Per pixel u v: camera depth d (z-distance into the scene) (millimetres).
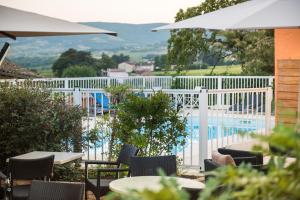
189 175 10484
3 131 9578
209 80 26547
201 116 10828
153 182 6359
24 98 9609
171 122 10219
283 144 1514
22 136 9555
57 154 8250
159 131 10211
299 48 11578
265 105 12930
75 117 10156
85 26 7688
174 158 7180
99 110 12055
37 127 9562
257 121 12609
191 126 10984
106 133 10609
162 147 10258
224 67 33344
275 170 1607
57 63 42219
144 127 10164
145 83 28109
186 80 27297
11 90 9648
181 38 33125
